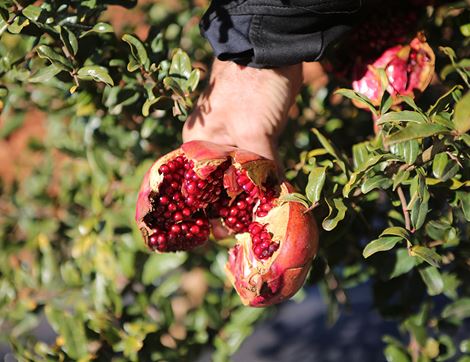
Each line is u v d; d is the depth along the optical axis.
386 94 1.38
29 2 1.41
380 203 1.54
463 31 1.46
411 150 1.33
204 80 1.53
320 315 2.35
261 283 1.33
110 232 1.60
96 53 1.44
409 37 1.42
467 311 1.50
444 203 1.45
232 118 1.37
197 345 1.64
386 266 1.46
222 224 1.38
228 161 1.35
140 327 1.59
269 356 2.13
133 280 1.63
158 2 1.69
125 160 1.61
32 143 1.74
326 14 1.35
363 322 2.28
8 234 1.73
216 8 1.36
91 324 1.56
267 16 1.34
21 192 1.75
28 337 1.60
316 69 1.62
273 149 1.38
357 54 1.42
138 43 1.42
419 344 1.53
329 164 1.40
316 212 1.40
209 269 1.63
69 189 1.70
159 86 1.43
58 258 1.69
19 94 1.58
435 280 1.44
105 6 1.44
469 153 1.35
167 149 1.58
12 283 1.69
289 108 1.39
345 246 1.52
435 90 1.54
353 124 1.59
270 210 1.34
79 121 1.62
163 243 1.37
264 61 1.35
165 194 1.36
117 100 1.46
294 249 1.32
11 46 1.47
